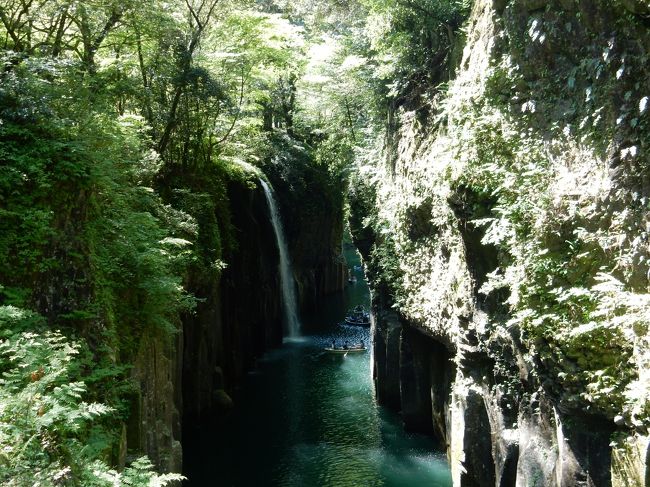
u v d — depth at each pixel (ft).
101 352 32.37
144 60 66.13
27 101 32.83
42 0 47.42
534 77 33.19
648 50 24.54
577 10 29.45
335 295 148.87
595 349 26.03
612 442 24.41
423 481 52.26
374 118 78.54
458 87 42.27
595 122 27.45
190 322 67.82
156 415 44.65
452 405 48.42
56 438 23.08
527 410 34.30
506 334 35.53
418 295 55.93
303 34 109.19
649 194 23.99
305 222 120.67
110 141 40.91
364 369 88.48
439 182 44.21
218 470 57.16
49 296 30.96
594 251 26.96
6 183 30.09
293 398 76.95
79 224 33.32
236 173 88.17
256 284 94.84
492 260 37.37
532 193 30.81
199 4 71.15
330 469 56.18
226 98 70.44
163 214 55.88
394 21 58.70
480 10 41.47
